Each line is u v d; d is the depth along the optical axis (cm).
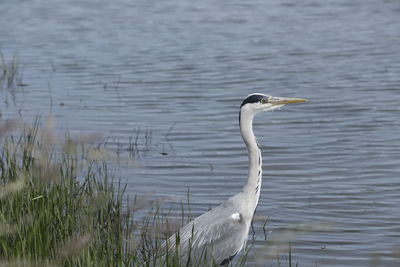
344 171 1465
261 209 1266
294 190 1364
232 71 2412
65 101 2053
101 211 1015
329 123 1809
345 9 3719
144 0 4191
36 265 798
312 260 1066
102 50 2819
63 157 1301
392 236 1151
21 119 1784
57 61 2620
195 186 1387
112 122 1833
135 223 1121
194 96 2105
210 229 973
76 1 4188
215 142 1678
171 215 1209
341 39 2936
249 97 1041
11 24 3438
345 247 1111
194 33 3156
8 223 876
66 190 1028
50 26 3372
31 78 2352
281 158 1555
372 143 1638
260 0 4109
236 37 3042
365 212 1250
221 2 4059
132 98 2089
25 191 982
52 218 935
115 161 1498
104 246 903
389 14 3519
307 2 3991
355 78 2264
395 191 1348
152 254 950
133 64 2559
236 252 984
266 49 2772
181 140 1691
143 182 1392
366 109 1916
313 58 2589
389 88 2122
